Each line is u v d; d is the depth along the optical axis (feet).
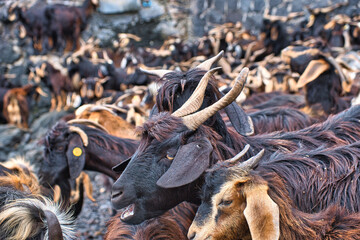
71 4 63.10
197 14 63.57
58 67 54.13
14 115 46.26
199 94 11.73
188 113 11.55
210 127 12.46
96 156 18.53
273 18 50.03
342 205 11.00
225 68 40.14
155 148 10.97
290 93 28.84
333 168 11.45
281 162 11.59
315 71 21.09
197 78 12.89
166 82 12.96
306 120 18.34
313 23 48.29
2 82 51.19
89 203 28.96
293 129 17.97
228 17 61.11
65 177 19.11
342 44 44.55
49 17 57.47
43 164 18.95
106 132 19.99
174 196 11.03
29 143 41.11
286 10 56.34
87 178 21.63
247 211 8.83
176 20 64.49
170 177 10.18
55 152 18.74
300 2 55.21
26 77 56.18
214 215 9.32
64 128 18.78
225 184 9.23
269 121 18.16
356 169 11.37
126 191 10.78
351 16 47.78
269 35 50.14
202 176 10.73
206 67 13.43
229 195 9.16
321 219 9.93
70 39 59.31
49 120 46.19
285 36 49.78
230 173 9.29
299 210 10.82
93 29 62.59
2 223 9.02
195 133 11.09
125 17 63.21
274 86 31.91
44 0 61.98
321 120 21.01
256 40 52.19
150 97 30.27
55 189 18.97
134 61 49.73
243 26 59.77
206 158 10.51
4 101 46.21
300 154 11.93
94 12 62.64
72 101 48.08
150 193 10.87
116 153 18.42
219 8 61.77
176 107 12.89
